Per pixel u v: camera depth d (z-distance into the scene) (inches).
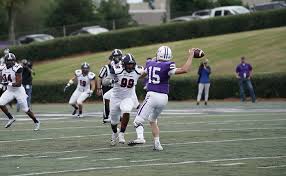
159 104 1205.1
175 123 1759.4
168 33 4106.8
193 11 5556.1
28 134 1534.2
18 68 1592.0
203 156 1148.5
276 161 1087.0
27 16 4928.6
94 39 4126.5
